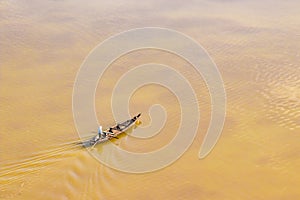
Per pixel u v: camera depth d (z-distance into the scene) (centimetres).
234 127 2583
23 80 2983
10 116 2592
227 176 2205
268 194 2095
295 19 4000
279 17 4041
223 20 3959
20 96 2800
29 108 2681
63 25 3788
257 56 3378
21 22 3806
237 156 2347
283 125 2603
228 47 3506
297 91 2934
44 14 3975
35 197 1908
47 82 2975
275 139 2483
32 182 2000
